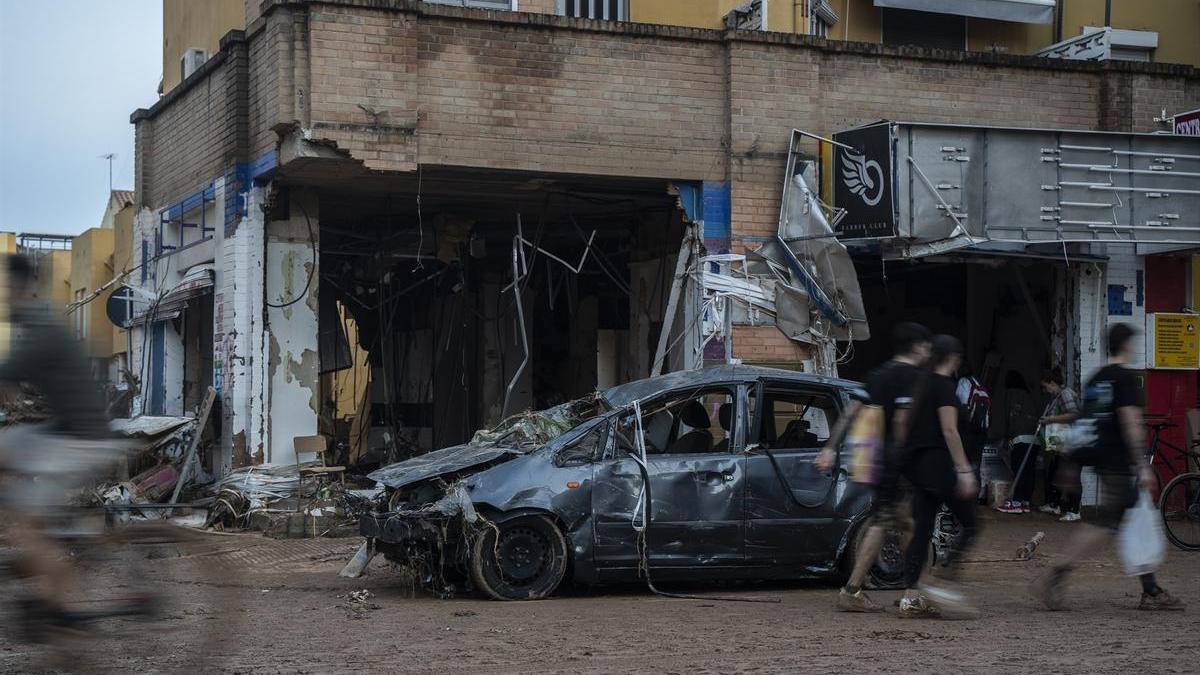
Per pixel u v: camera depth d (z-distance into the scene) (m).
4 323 6.09
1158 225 15.09
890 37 19.17
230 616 7.87
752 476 10.03
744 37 15.23
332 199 16.95
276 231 15.80
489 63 14.45
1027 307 18.08
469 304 20.11
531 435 10.40
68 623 6.16
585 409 10.55
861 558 9.08
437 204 17.33
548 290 20.12
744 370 10.51
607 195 16.28
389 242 18.81
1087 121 16.77
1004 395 18.45
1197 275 17.05
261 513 14.26
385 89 13.98
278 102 14.03
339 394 21.00
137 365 21.12
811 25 17.95
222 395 16.14
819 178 15.51
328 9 13.81
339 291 20.27
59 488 6.18
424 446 21.34
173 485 16.05
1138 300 16.77
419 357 21.89
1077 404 15.68
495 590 9.52
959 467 8.62
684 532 9.84
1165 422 15.47
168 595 6.87
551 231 18.91
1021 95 16.48
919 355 8.79
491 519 9.54
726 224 15.23
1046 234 14.73
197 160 17.69
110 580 6.52
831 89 15.75
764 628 8.28
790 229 15.12
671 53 15.11
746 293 15.01
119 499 14.60
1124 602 9.71
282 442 15.70
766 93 15.33
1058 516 16.17
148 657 6.82
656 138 15.02
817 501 10.15
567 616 8.80
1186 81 17.03
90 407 6.21
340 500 12.04
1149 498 9.15
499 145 14.46
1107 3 19.78
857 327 15.01
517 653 7.32
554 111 14.66
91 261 35.12
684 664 6.98
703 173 15.20
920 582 8.80
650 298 17.72
